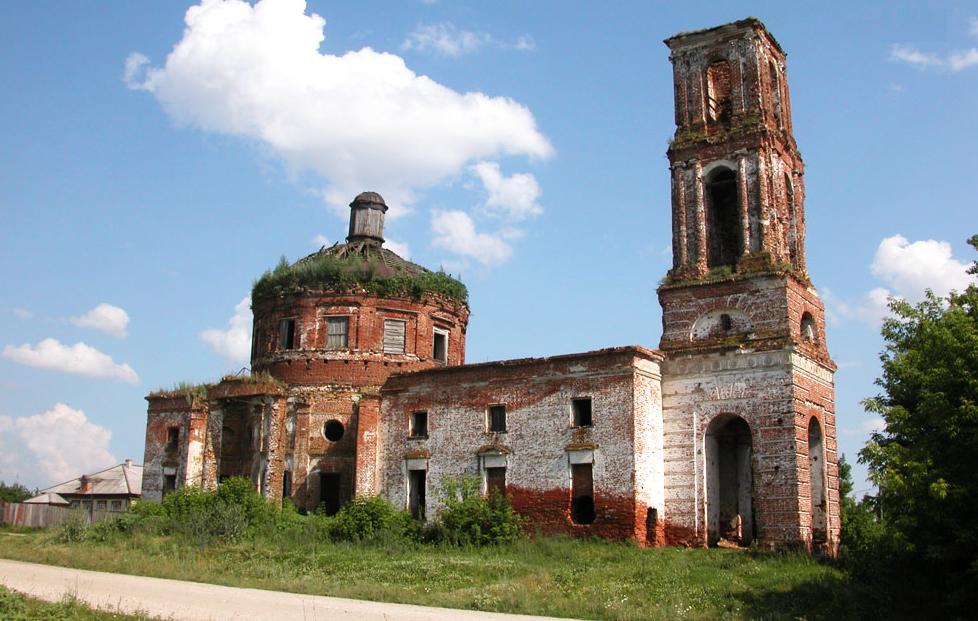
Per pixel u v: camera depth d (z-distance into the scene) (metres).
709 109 42.84
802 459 35.78
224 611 20.45
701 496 37.38
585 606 23.11
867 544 23.83
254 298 52.03
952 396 22.86
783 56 44.38
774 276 37.69
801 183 43.47
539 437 39.28
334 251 52.94
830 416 39.50
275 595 23.66
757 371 37.12
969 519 21.92
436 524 39.19
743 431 40.72
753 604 24.09
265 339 50.72
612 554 32.88
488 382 41.50
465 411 41.84
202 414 48.25
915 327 26.28
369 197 54.38
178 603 21.56
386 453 44.09
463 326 53.94
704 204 40.91
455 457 41.59
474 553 34.81
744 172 40.00
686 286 39.78
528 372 40.31
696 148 41.41
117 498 73.25
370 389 45.66
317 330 49.03
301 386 48.28
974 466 22.05
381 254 52.50
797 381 36.56
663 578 27.72
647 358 38.56
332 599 23.34
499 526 37.28
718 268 39.72
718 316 39.00
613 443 37.22
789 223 41.94
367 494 43.56
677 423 38.69
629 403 37.22
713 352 38.31
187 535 36.84
